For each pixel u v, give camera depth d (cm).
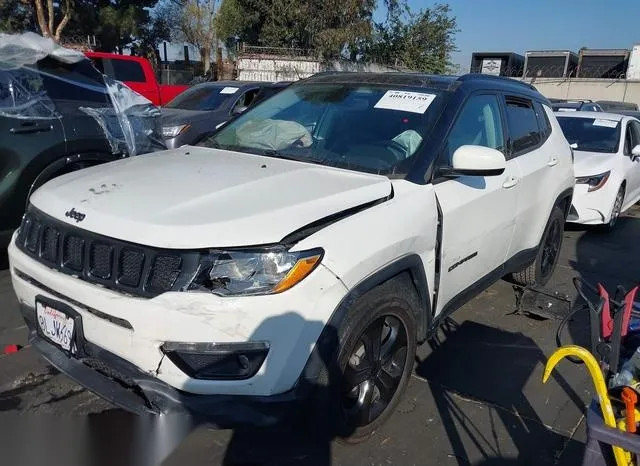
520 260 413
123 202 231
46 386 300
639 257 611
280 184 252
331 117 334
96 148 491
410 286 275
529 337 393
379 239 241
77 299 222
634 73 2883
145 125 551
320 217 227
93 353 224
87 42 2475
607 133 745
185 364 206
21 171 432
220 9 2514
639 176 782
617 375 198
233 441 265
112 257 216
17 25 2530
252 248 206
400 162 290
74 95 485
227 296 202
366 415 260
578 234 707
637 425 182
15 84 438
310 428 233
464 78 352
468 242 319
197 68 2917
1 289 423
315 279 212
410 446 269
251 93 929
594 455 182
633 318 230
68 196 247
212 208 221
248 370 207
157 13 3019
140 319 204
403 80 352
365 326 237
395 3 2752
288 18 2395
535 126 432
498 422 292
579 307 237
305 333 210
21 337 355
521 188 379
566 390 328
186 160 299
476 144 338
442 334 392
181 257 204
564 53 3116
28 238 258
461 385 326
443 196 291
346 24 2361
